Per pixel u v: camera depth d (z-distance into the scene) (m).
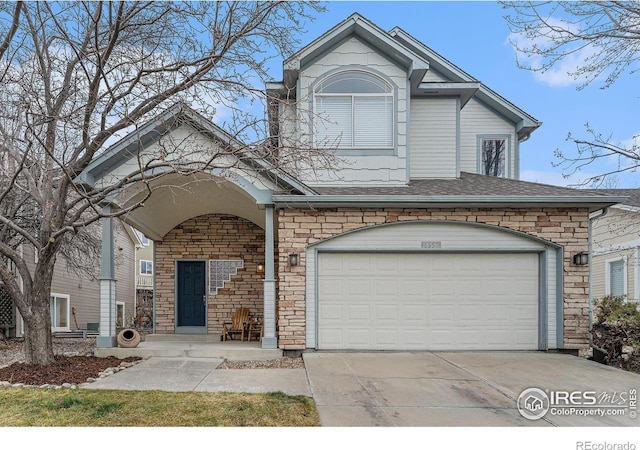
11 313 13.64
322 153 8.00
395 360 8.54
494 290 9.63
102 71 7.01
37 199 7.86
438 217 9.59
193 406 5.57
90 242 14.13
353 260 9.63
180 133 9.41
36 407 5.51
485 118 13.49
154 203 10.88
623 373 7.50
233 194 10.67
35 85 8.41
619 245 15.34
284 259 9.46
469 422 5.16
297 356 9.31
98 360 8.70
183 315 12.63
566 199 9.20
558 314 9.45
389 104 10.73
